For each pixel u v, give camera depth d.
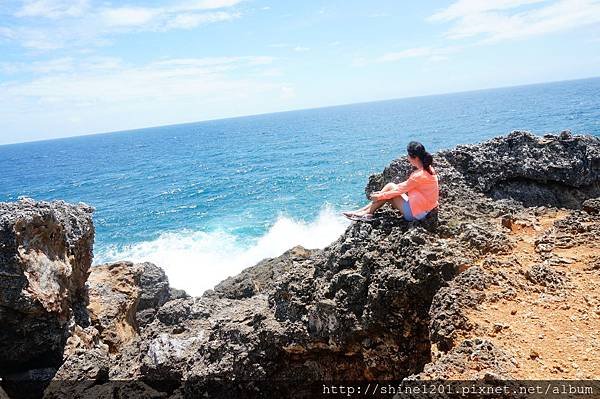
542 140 11.80
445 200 10.52
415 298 8.20
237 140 142.50
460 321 6.73
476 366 5.66
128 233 40.09
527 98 183.62
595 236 8.61
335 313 8.74
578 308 6.73
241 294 16.20
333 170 60.06
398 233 9.09
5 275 9.99
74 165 115.19
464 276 7.70
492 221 9.78
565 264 7.88
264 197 48.66
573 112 92.12
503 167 11.41
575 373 5.43
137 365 11.41
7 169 122.50
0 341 10.53
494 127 84.06
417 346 8.27
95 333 12.70
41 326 10.84
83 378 10.72
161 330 12.56
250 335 9.70
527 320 6.60
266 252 31.33
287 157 80.50
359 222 9.95
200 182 64.06
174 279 27.64
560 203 11.11
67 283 11.79
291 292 9.64
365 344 8.66
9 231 10.01
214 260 30.42
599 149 11.36
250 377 9.48
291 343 9.19
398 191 9.30
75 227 12.70
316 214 39.06
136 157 121.06
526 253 8.48
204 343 10.62
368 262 8.77
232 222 39.62
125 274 15.55
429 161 9.19
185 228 39.66
